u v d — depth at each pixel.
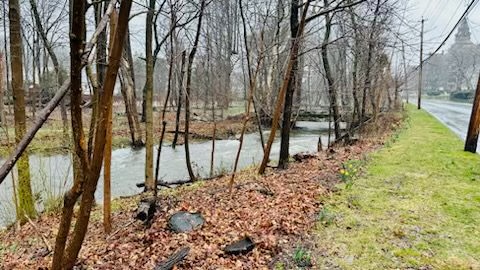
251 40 10.70
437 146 10.49
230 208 5.41
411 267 3.59
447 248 3.95
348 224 4.67
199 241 4.30
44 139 11.45
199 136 17.11
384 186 6.34
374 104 14.66
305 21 7.16
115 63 1.80
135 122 15.46
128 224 5.09
